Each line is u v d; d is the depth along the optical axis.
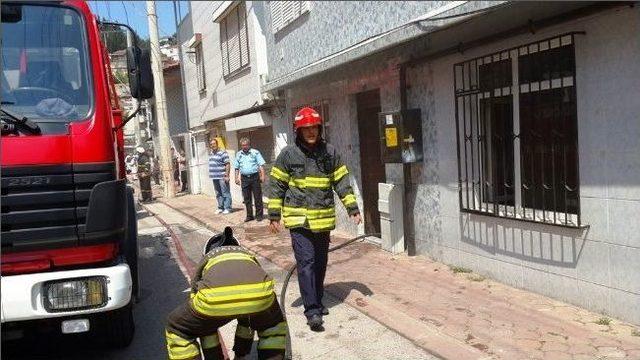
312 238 5.15
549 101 5.23
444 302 5.54
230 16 15.09
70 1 4.34
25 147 3.86
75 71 4.19
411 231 7.59
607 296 4.75
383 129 7.45
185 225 12.45
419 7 6.83
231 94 15.56
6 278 3.84
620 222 4.55
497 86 5.85
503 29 5.69
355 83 8.74
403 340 4.77
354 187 9.23
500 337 4.58
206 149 19.75
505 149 5.91
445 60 6.57
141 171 18.64
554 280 5.29
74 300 3.99
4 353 5.04
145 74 4.90
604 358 4.09
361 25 8.27
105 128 4.15
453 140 6.57
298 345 4.82
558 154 5.16
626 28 4.36
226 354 4.64
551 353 4.23
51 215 3.94
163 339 5.33
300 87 11.02
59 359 4.90
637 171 4.37
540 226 5.39
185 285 7.22
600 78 4.61
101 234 4.07
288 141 11.98
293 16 10.70
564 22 4.85
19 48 4.17
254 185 11.83
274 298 3.48
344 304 5.75
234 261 3.45
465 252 6.54
